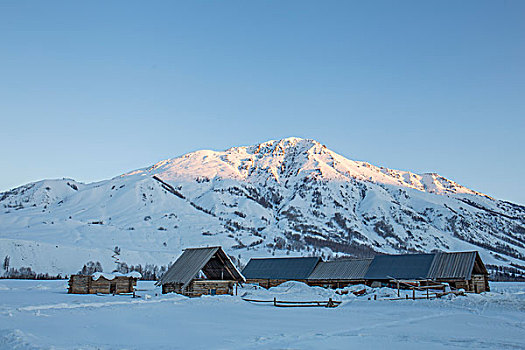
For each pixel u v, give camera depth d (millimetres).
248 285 79562
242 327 31000
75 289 68188
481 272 77000
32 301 50094
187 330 29328
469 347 23281
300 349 22406
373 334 27656
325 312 42656
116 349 21906
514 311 41781
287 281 88000
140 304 48312
